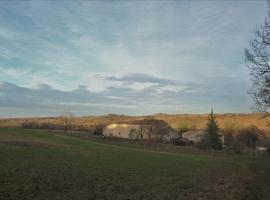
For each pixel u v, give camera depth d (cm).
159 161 4812
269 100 3062
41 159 3738
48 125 15550
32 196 1828
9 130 10044
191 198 2016
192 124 16575
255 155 7725
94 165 3619
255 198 1988
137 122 12950
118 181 2588
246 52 3086
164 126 12625
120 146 8562
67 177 2558
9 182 2145
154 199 1948
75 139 9225
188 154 7488
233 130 13075
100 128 13338
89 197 1903
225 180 2912
